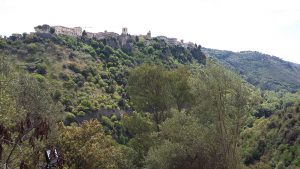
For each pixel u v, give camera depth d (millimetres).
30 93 24688
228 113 35188
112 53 133250
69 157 33000
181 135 36344
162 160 36031
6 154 17516
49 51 117625
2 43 115000
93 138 35531
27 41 122000
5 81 22000
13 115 18438
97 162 34438
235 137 34906
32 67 103562
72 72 108250
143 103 46094
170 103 45781
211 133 35219
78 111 86375
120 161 39062
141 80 45656
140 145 44125
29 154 18125
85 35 148375
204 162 35469
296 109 91750
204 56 152875
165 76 45344
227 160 34656
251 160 86875
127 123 45406
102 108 90875
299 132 83188
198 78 36656
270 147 86438
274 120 94562
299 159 75938
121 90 107938
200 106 36375
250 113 35625
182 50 146500
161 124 43750
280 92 186625
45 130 11180
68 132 35281
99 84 106688
